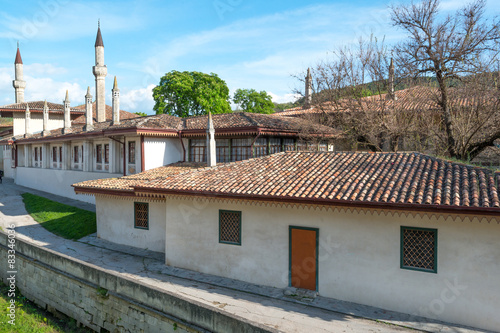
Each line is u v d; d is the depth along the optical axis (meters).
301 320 9.10
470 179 9.30
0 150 49.22
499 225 8.38
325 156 12.93
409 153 11.78
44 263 12.95
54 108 39.22
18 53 43.06
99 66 30.41
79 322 11.45
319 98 22.81
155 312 9.16
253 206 11.58
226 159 19.67
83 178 26.34
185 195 12.02
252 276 11.65
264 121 19.61
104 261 14.06
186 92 36.69
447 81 18.23
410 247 9.42
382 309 9.69
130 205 16.20
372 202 8.95
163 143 21.05
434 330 8.55
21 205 26.42
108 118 43.09
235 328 7.59
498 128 15.80
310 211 10.69
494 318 8.45
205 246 12.57
